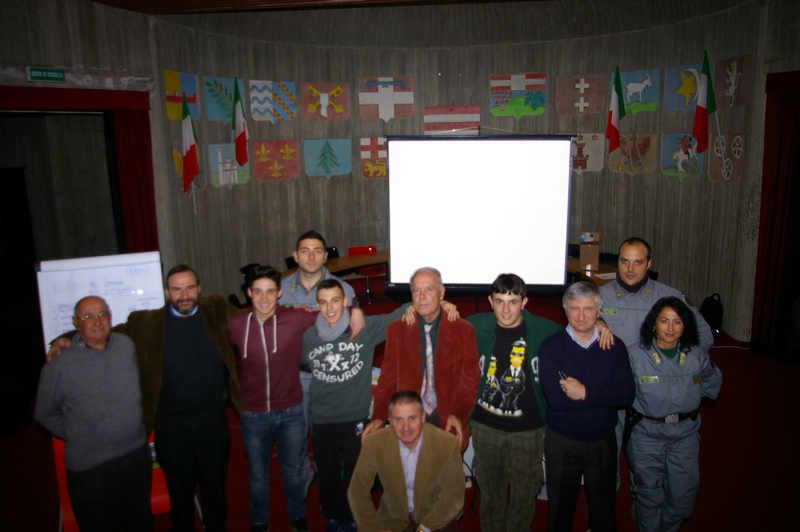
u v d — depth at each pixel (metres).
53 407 2.57
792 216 5.24
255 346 2.88
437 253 4.87
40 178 7.63
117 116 5.32
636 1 6.88
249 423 2.94
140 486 2.77
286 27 7.36
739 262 5.87
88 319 2.53
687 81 6.55
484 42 7.97
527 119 8.04
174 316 2.80
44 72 4.59
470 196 4.77
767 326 5.54
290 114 7.65
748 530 3.18
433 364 2.90
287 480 3.06
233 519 3.36
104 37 5.16
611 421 2.66
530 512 2.86
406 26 7.92
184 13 5.58
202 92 6.51
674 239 6.87
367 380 3.03
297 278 3.60
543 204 4.73
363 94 8.12
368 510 2.67
